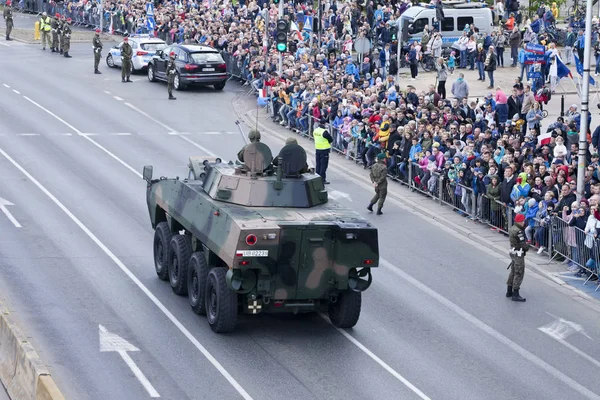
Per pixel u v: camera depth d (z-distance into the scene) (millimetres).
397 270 50906
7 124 80812
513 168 56594
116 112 87125
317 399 35906
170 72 93312
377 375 38219
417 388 37250
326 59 95438
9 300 44125
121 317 42875
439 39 98625
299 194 43125
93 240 53188
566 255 51844
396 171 68188
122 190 63219
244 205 42656
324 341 41406
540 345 42156
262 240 39281
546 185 55188
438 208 62062
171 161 71188
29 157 70688
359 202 63625
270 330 42438
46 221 56094
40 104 89000
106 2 136000
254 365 38625
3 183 63688
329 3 117312
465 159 60719
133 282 47281
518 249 46812
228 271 39906
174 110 88938
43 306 43625
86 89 97000
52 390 32188
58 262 49500
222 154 74062
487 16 104875
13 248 51312
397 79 84125
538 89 84250
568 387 38094
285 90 84062
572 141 61688
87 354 38906
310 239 39844
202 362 38688
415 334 42656
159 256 48000
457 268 51625
